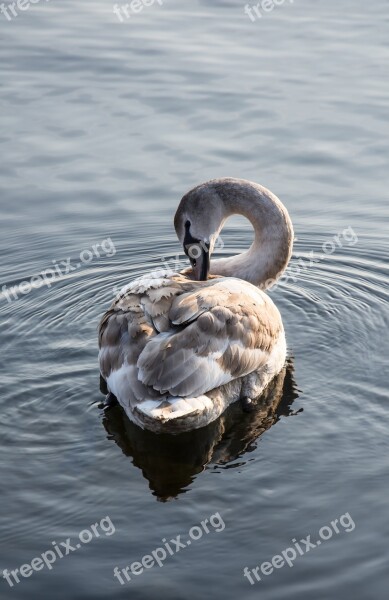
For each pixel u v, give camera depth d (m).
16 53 26.31
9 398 12.95
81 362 13.95
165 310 12.41
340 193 19.77
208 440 12.19
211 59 25.67
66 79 24.61
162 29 27.91
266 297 13.81
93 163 20.62
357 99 23.31
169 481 11.27
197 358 11.99
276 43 26.70
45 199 19.52
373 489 10.94
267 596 9.38
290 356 14.17
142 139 21.55
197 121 22.33
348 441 11.93
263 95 23.58
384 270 17.17
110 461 11.69
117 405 12.84
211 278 15.10
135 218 18.95
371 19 28.38
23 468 11.49
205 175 20.16
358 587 9.47
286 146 21.30
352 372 13.60
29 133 21.75
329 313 15.50
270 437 12.15
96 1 30.84
